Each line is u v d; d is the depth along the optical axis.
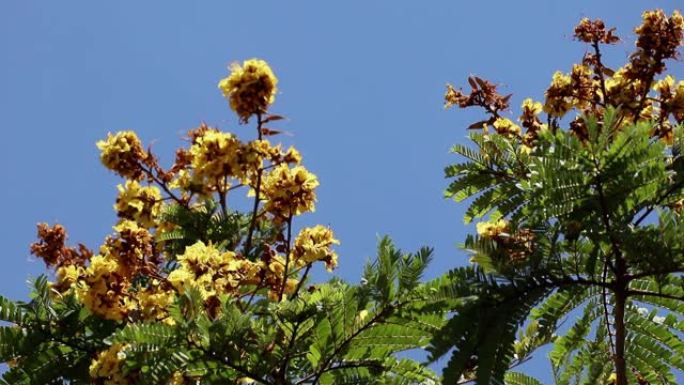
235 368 6.18
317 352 6.22
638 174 5.71
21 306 7.36
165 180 8.27
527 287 5.96
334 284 6.76
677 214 5.92
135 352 5.96
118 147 8.11
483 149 7.29
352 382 6.31
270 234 8.74
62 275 8.34
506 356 5.77
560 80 8.44
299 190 7.40
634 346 6.36
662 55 7.96
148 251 7.47
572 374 6.70
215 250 7.17
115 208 8.12
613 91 8.13
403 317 6.14
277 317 6.34
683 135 6.40
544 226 6.05
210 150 7.47
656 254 5.78
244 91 7.29
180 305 6.12
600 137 5.77
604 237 5.88
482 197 7.19
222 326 6.02
